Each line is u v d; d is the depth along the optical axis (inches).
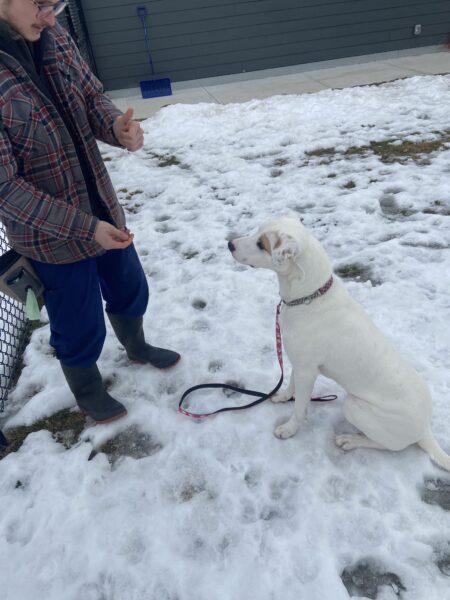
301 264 78.4
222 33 369.7
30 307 81.4
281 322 86.8
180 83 383.9
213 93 359.9
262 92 348.2
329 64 398.6
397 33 395.2
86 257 82.3
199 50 373.1
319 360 83.0
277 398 100.7
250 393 102.3
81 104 77.7
